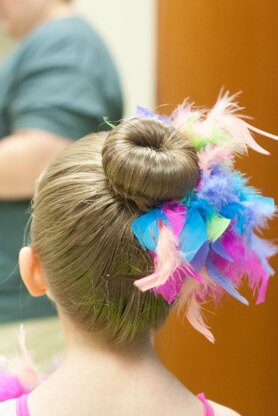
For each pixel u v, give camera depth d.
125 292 0.76
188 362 1.34
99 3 2.08
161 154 0.74
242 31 1.21
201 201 0.76
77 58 1.41
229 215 0.77
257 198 0.82
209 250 0.78
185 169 0.75
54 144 1.36
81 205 0.76
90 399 0.77
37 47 1.41
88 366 0.79
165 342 1.35
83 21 1.47
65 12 1.48
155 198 0.74
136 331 0.78
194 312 0.79
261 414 1.27
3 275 1.35
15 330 1.36
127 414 0.77
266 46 1.19
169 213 0.74
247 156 1.14
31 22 1.49
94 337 0.79
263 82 1.19
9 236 1.35
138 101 2.05
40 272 0.82
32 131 1.36
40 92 1.38
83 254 0.76
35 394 0.80
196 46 1.30
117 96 1.47
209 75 1.27
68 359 0.80
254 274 0.81
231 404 1.30
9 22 1.52
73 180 0.78
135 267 0.75
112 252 0.75
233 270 0.80
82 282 0.77
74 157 0.81
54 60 1.39
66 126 1.38
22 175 1.35
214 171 0.79
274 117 1.18
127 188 0.74
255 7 1.19
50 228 0.78
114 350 0.79
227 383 1.30
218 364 1.31
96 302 0.77
